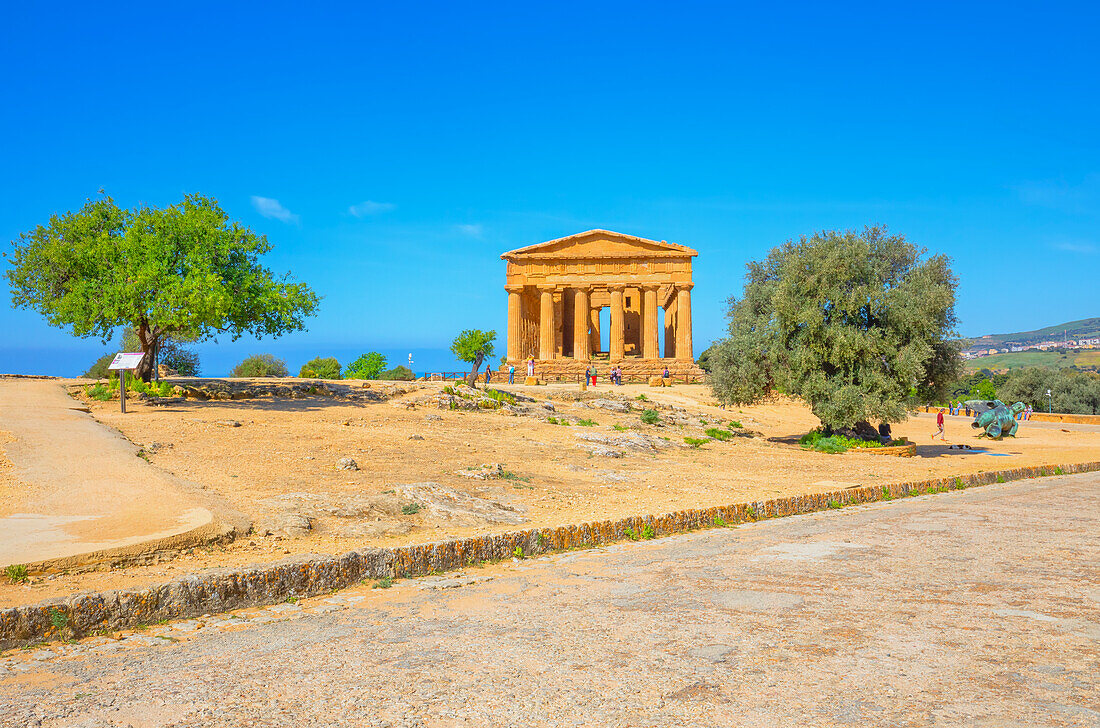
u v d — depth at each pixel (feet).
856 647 21.62
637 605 26.94
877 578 31.40
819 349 101.91
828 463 83.82
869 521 49.03
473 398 99.66
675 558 36.40
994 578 31.30
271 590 27.73
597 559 36.42
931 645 21.83
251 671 19.72
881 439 106.73
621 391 164.45
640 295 271.28
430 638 22.86
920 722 16.21
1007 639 22.44
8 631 21.93
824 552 37.76
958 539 41.70
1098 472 94.68
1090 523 47.88
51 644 22.36
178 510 35.88
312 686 18.53
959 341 105.60
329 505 41.14
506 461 63.46
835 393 98.99
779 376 104.68
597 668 19.80
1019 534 43.47
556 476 59.41
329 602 27.91
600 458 72.18
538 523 42.11
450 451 64.95
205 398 90.53
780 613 25.59
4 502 36.42
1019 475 82.99
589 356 236.63
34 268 86.89
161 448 55.72
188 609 25.53
